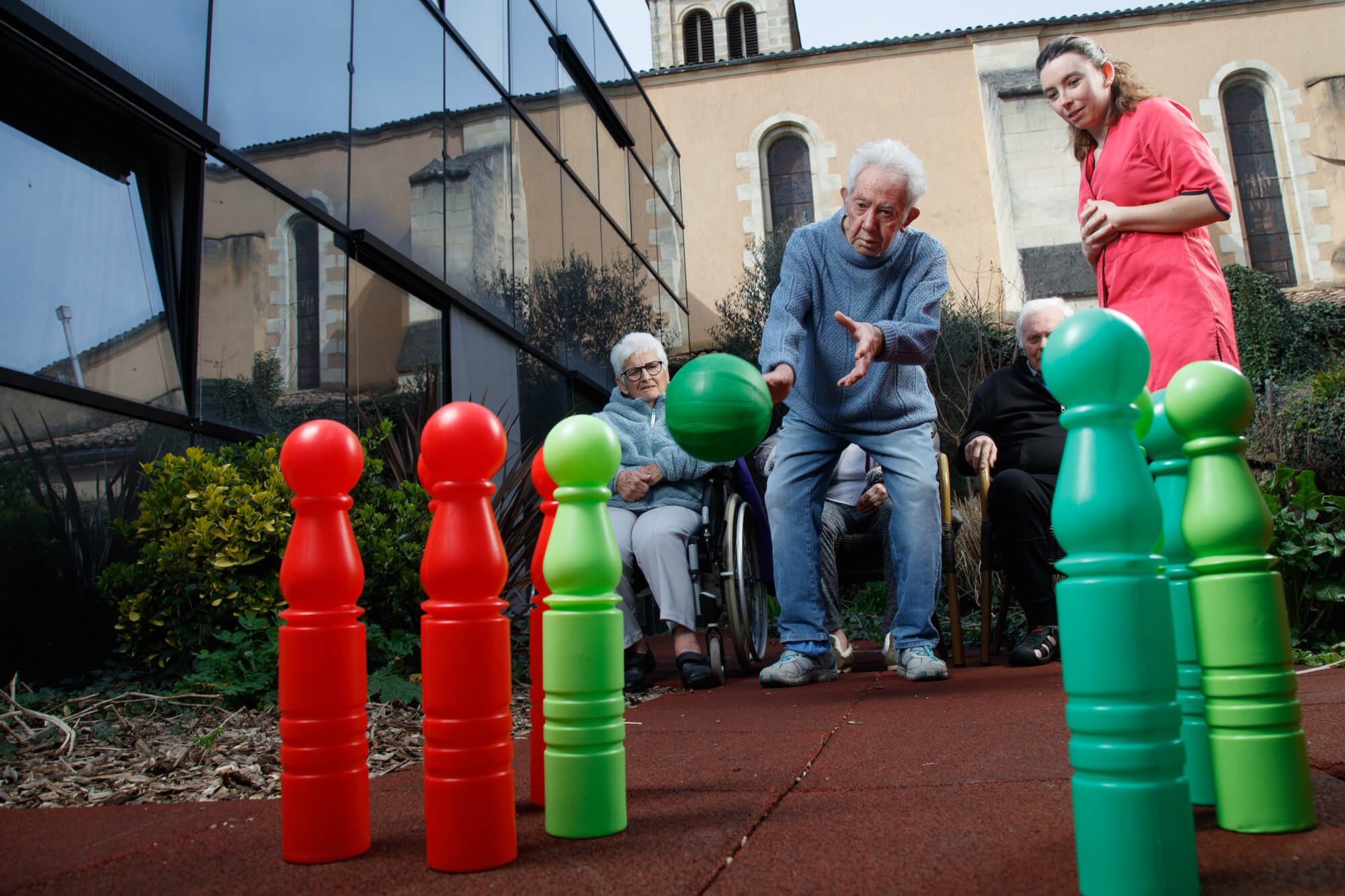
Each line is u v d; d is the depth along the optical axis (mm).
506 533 3617
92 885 1072
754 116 18594
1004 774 1423
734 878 976
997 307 16719
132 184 3285
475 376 6043
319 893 986
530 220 7238
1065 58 2393
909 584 3045
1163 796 815
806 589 3119
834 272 2955
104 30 3148
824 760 1678
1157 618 845
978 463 3721
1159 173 2254
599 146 9359
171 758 1889
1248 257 17688
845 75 18516
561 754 1184
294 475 1136
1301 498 3242
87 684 2670
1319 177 17703
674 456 3404
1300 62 17969
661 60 23750
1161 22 18141
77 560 2818
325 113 4535
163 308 3342
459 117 6109
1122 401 875
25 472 2711
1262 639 1002
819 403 3020
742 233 18234
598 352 8719
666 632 7602
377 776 1788
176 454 3309
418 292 5398
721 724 2279
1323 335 15484
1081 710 842
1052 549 3473
